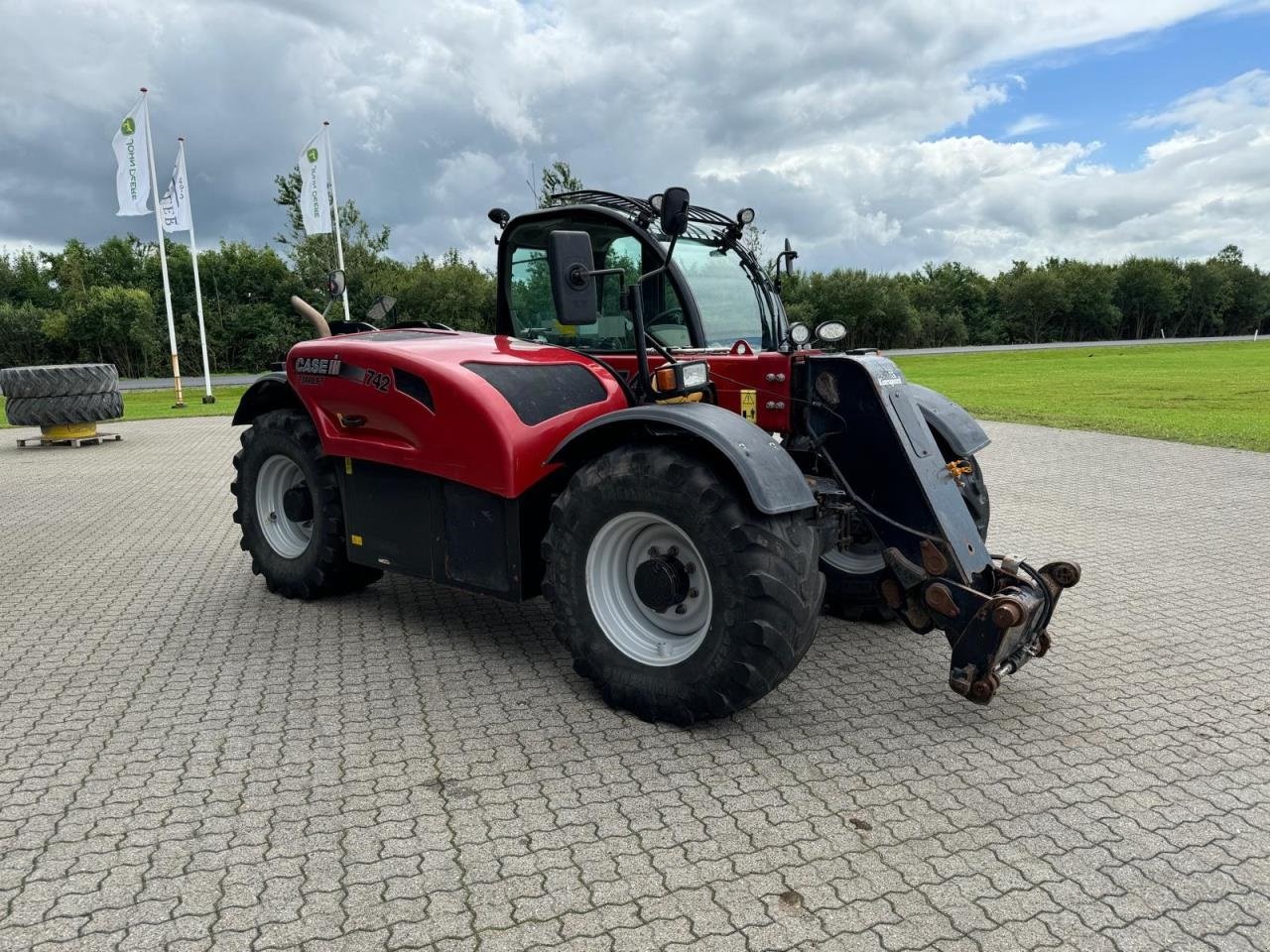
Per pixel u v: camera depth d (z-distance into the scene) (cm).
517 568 376
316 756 318
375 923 227
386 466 421
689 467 319
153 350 4456
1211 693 375
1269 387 2100
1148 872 249
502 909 232
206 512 792
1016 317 7112
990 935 222
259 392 513
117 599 518
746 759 316
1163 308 7531
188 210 2089
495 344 418
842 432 360
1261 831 271
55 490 910
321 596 505
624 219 410
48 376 1248
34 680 393
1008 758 317
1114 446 1120
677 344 412
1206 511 740
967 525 349
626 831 269
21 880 246
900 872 248
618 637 350
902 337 5600
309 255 3103
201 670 403
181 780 301
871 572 445
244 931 224
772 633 309
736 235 448
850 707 360
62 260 5347
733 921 227
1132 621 466
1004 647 323
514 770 308
